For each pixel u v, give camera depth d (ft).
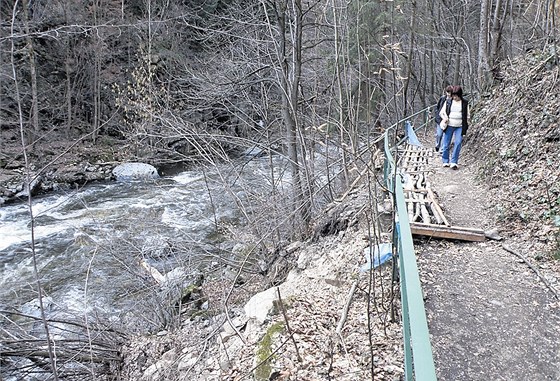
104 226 38.11
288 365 12.36
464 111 30.09
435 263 16.25
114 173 58.90
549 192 19.10
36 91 56.90
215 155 31.58
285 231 28.37
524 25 55.93
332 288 16.38
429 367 4.90
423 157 34.91
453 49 77.15
